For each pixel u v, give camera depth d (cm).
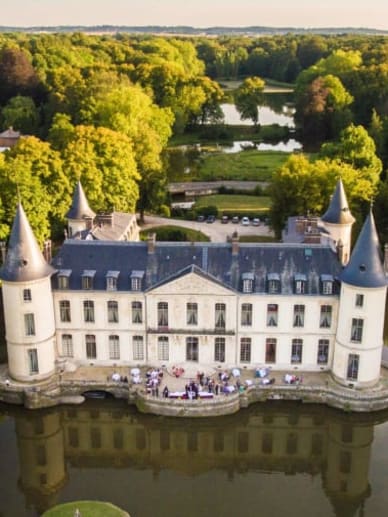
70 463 7531
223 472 7344
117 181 13300
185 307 8275
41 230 11781
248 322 8319
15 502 6738
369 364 8025
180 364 8569
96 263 8438
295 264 8294
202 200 16638
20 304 7962
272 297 8138
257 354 8481
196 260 8400
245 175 18825
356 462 7588
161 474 7294
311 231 8919
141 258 8450
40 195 11756
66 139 14462
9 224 11506
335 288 8088
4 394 8175
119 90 18400
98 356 8612
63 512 6406
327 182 12450
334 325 8238
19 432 8131
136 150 15612
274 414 8112
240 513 6525
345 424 8031
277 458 7694
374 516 6569
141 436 8075
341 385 8150
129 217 11275
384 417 7988
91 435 8188
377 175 14288
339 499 6831
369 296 7750
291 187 12544
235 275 8275
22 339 8081
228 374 8369
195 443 8000
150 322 8375
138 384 8181
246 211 15500
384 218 12925
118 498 6769
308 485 7100
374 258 7812
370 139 15200
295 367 8500
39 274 7956
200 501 6750
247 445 8012
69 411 8188
